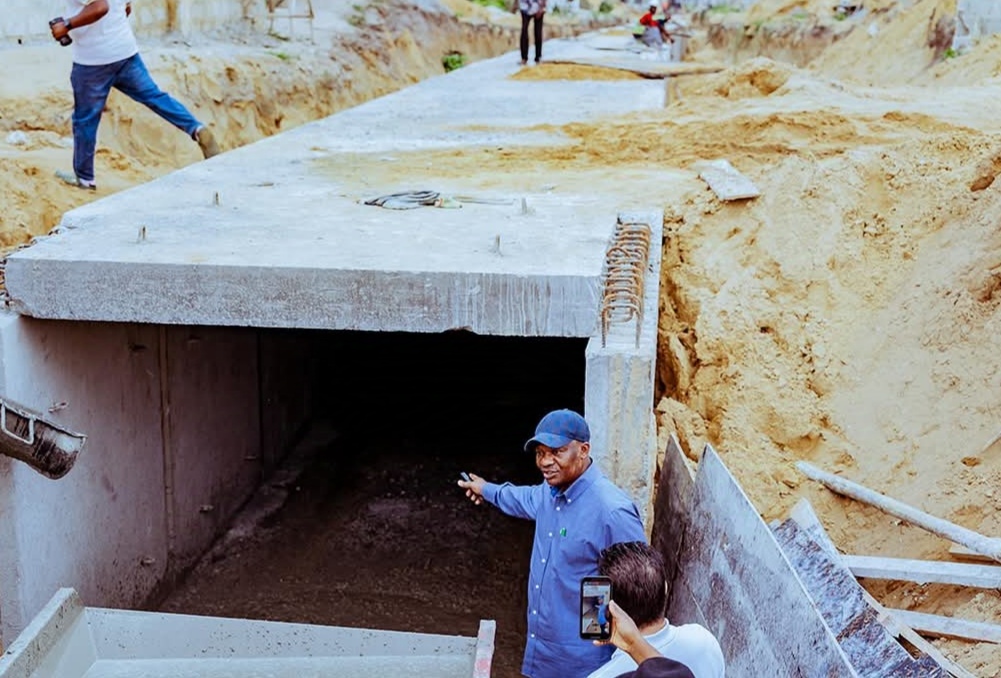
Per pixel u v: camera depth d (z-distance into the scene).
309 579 8.60
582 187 9.00
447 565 8.80
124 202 8.09
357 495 9.97
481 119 13.12
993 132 9.95
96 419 7.18
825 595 5.54
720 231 8.36
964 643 5.21
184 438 8.45
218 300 6.27
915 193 8.11
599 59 20.73
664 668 3.22
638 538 4.68
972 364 6.63
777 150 10.41
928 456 6.40
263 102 17.33
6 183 10.01
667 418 7.27
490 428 11.45
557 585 4.79
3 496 6.34
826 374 7.29
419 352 12.73
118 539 7.51
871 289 7.71
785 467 6.87
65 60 14.37
